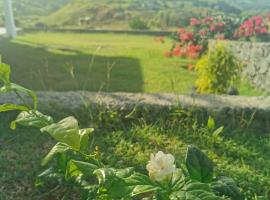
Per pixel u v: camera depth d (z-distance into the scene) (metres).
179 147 4.23
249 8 48.00
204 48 11.34
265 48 7.46
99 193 2.42
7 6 16.67
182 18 29.67
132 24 26.36
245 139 4.50
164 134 4.54
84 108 4.77
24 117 2.59
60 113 4.72
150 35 20.64
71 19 32.47
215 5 41.09
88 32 21.86
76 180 2.82
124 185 2.23
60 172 2.99
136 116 4.77
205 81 7.04
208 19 12.87
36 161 3.79
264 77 7.49
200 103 4.87
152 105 4.78
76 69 9.88
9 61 10.59
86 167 2.44
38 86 8.05
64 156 2.86
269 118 4.79
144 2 38.44
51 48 13.44
